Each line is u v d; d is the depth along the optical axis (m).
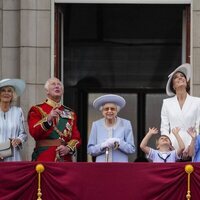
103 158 38.78
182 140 39.22
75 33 51.00
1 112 39.28
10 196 36.44
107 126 39.41
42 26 45.22
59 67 47.06
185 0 46.19
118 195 36.56
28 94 44.84
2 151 38.50
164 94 51.53
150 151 39.09
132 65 51.56
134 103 51.72
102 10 50.91
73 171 36.66
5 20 45.41
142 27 51.28
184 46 47.22
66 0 46.22
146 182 36.56
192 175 36.38
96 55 51.38
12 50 45.34
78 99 51.09
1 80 42.28
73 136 38.88
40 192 36.47
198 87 44.66
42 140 38.41
